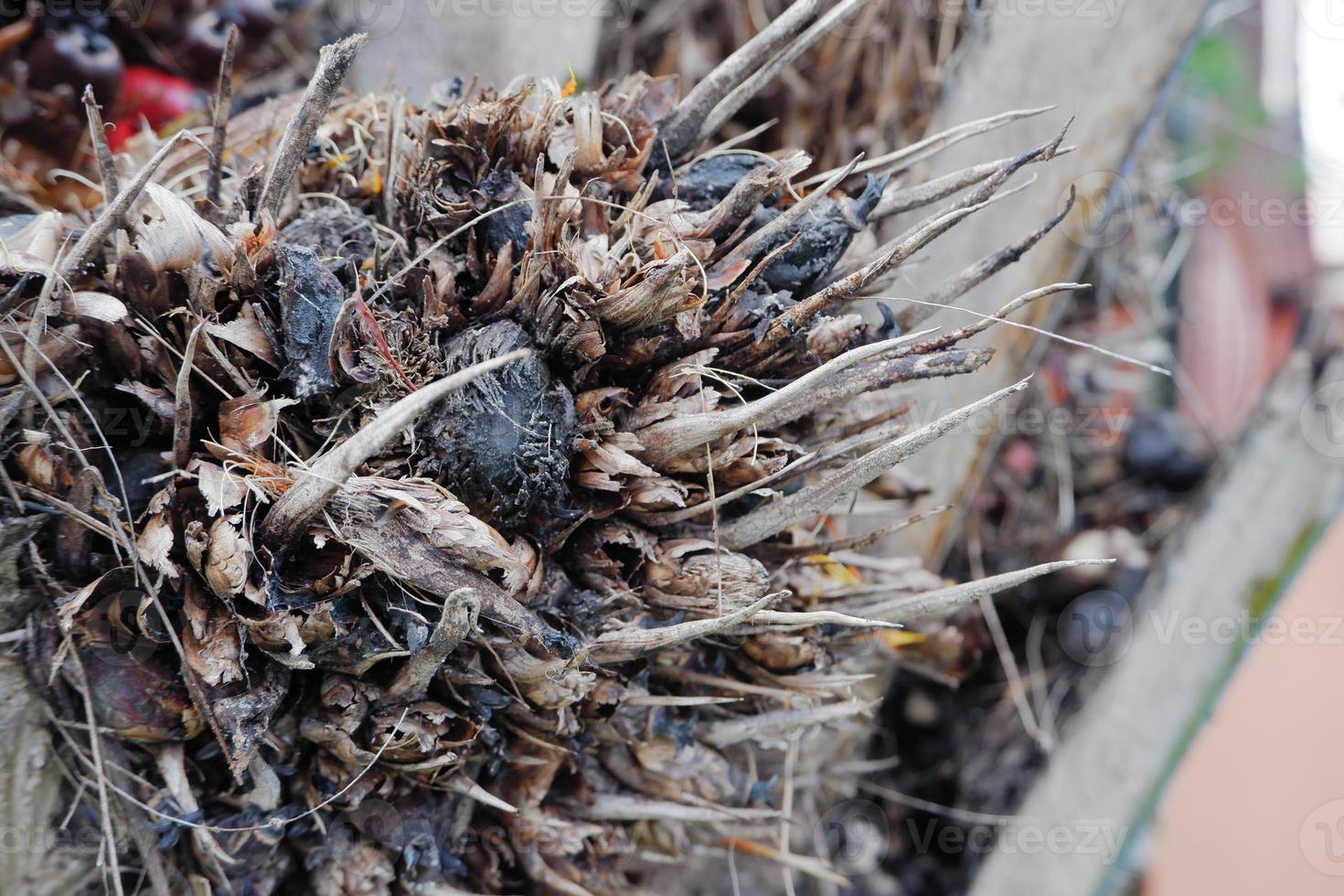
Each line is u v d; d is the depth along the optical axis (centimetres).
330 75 47
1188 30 58
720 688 52
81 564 46
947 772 72
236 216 49
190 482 46
